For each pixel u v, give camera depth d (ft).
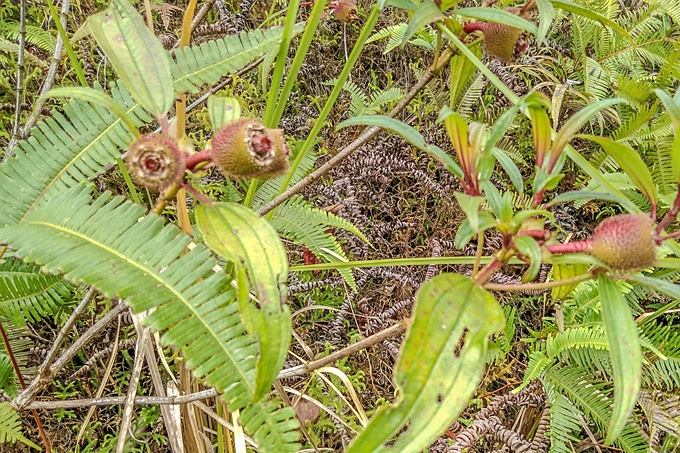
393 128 1.28
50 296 1.63
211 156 1.24
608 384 2.13
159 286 1.26
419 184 2.33
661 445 2.03
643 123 2.45
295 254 2.24
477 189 1.24
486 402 2.09
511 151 2.45
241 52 1.55
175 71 1.51
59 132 1.48
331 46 2.69
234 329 1.26
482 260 1.50
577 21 2.72
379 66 2.70
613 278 1.21
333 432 1.93
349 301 2.06
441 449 1.83
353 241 2.15
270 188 1.94
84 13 2.47
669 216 1.20
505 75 2.48
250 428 1.25
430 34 1.72
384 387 2.05
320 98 2.49
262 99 2.45
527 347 2.27
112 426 1.88
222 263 1.49
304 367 1.39
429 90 2.46
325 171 1.51
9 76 2.21
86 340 1.51
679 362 2.02
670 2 2.78
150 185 1.21
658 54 2.81
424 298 1.15
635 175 1.24
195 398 1.49
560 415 1.95
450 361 1.14
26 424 1.74
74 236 1.28
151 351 1.60
